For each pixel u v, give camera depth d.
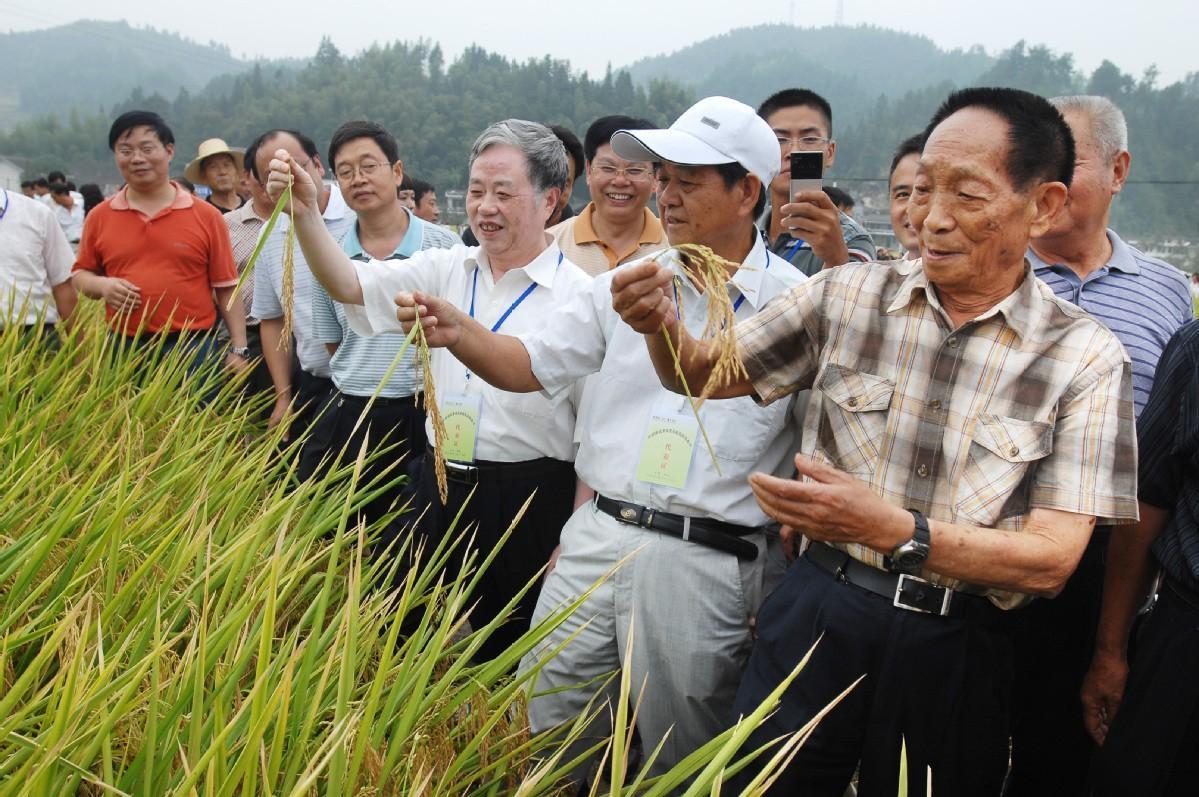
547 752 2.43
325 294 3.70
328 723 1.54
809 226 2.75
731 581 2.48
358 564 1.52
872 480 1.96
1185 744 1.98
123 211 4.77
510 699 1.81
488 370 2.42
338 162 3.86
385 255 3.97
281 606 1.96
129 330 4.73
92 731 1.32
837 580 2.02
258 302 4.54
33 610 1.76
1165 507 2.15
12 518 2.00
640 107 152.88
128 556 1.87
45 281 4.94
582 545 2.62
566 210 5.20
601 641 2.56
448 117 140.38
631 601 2.49
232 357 4.64
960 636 1.91
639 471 2.50
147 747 1.27
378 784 1.40
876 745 1.97
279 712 1.30
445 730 1.70
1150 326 2.65
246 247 5.39
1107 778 2.11
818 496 1.69
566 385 2.58
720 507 2.46
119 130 4.64
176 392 3.31
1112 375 1.79
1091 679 2.35
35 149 158.50
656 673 2.50
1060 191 1.82
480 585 3.02
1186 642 1.98
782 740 2.04
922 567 1.72
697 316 2.51
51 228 4.92
